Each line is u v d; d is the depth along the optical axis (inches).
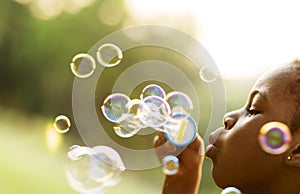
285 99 75.9
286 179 76.0
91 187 97.2
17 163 310.2
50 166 314.2
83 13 695.7
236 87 345.1
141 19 657.6
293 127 74.9
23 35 682.8
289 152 75.1
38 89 653.9
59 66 663.8
